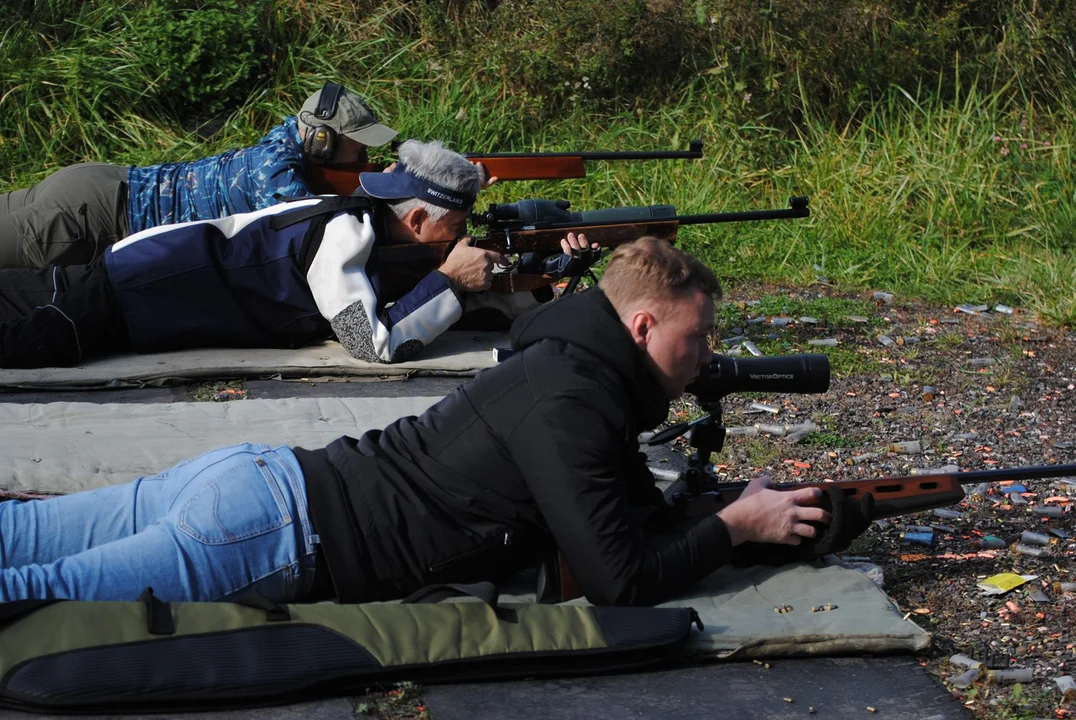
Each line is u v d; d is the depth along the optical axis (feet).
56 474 11.82
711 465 11.49
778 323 21.89
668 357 9.30
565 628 8.86
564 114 32.78
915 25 35.47
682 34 33.71
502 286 17.60
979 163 30.12
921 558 12.07
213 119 30.94
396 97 31.65
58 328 15.58
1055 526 13.00
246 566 8.86
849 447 15.79
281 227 16.55
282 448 9.48
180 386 15.83
